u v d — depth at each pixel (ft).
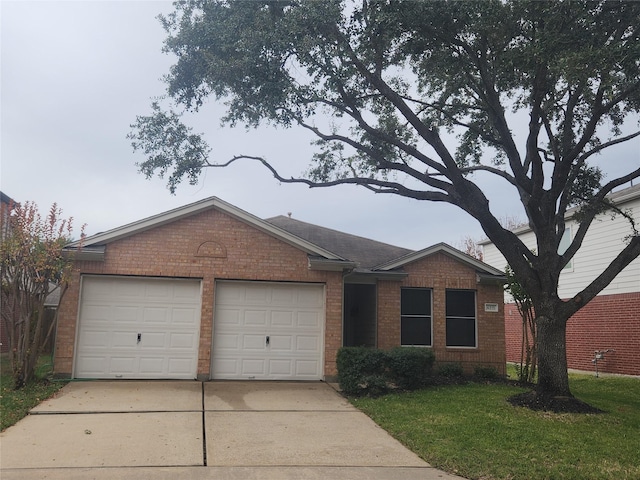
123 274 42.04
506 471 22.18
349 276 51.72
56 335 40.73
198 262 43.37
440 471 22.40
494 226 37.78
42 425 27.43
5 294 37.06
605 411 34.50
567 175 37.58
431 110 47.47
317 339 44.96
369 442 26.40
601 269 61.57
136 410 31.32
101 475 20.44
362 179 41.65
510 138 39.47
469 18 34.40
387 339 51.55
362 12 35.29
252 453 23.99
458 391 40.37
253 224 44.47
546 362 35.76
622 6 32.14
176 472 21.09
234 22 36.55
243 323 44.11
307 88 37.32
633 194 56.54
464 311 53.83
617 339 58.49
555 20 31.89
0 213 39.32
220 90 39.91
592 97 38.29
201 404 33.58
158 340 42.34
